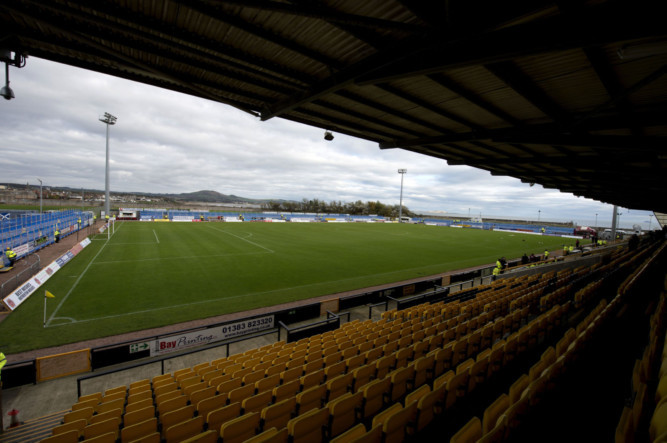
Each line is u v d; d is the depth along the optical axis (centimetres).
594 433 364
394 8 361
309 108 705
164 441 403
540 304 957
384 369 550
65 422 448
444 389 419
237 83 583
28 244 2005
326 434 391
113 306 1124
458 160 1138
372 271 1827
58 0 347
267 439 313
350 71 470
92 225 3866
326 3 355
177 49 443
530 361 607
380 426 325
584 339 536
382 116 725
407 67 391
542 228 5312
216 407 451
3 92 444
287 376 531
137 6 371
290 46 438
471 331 775
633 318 758
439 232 4656
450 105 623
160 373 738
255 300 1248
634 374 421
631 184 1127
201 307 1148
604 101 528
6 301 1045
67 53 492
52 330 920
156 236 2995
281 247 2598
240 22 388
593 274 1284
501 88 528
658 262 1508
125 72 564
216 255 2138
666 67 364
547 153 964
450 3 319
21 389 651
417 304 1162
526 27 293
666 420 271
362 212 10662
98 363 725
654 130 611
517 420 344
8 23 410
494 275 1700
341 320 1080
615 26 251
